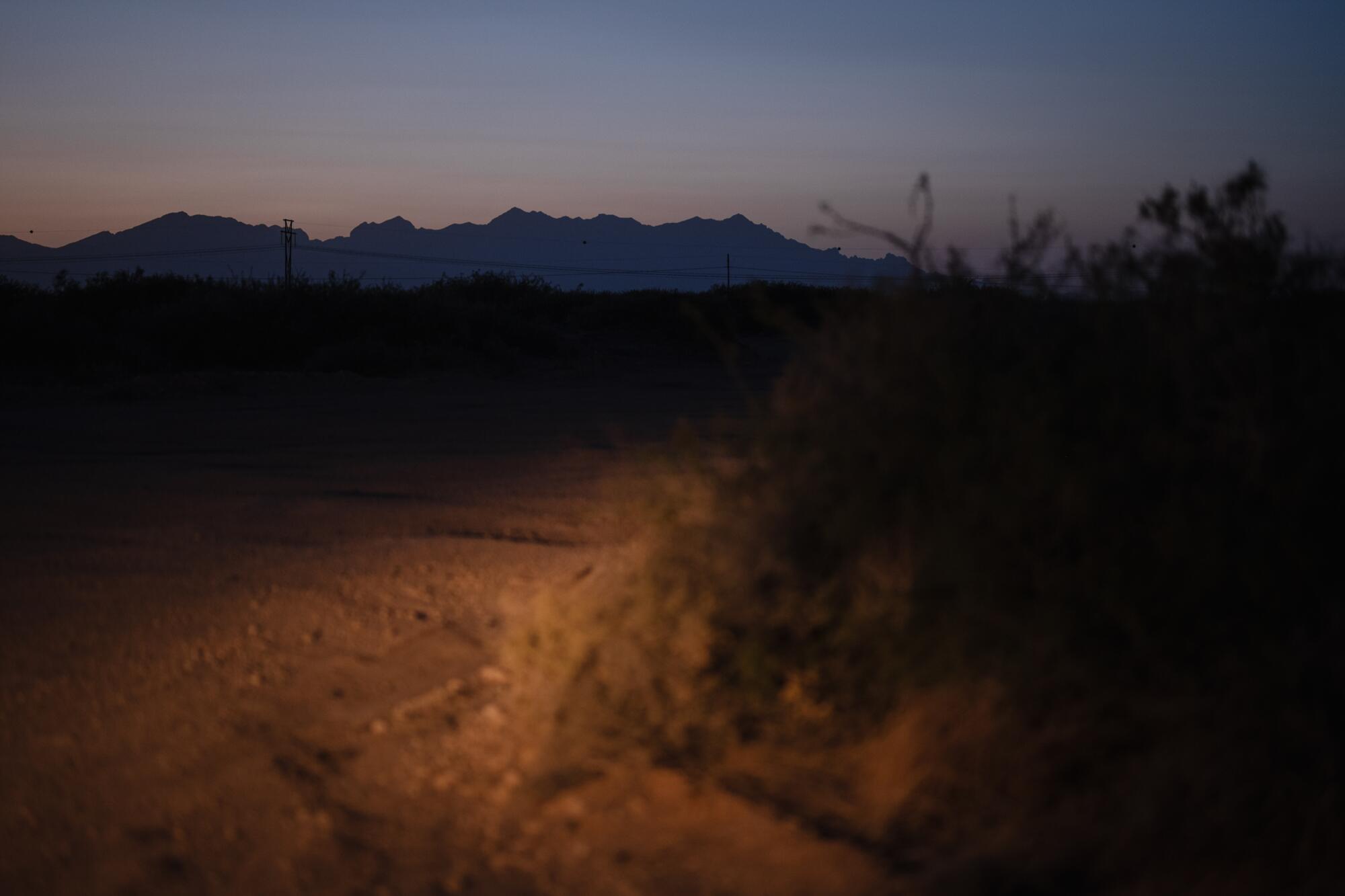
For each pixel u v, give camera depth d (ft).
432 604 19.06
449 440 41.19
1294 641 9.67
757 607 12.60
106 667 16.56
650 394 64.13
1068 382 12.59
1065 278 13.99
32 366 74.59
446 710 14.42
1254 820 9.15
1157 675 10.25
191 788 12.74
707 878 10.16
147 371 78.89
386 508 27.55
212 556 22.94
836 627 12.41
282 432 44.16
